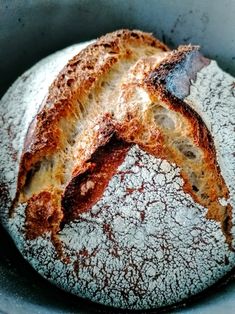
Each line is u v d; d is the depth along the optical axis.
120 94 0.22
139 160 0.22
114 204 0.22
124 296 0.22
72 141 0.23
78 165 0.22
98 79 0.23
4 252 0.24
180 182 0.22
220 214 0.22
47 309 0.22
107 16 0.27
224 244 0.23
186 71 0.23
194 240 0.22
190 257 0.22
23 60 0.27
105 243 0.22
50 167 0.23
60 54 0.25
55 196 0.22
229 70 0.27
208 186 0.22
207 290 0.23
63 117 0.22
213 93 0.24
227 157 0.23
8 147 0.24
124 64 0.24
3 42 0.26
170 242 0.22
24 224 0.23
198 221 0.22
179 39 0.27
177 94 0.22
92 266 0.22
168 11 0.26
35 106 0.24
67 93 0.23
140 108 0.22
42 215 0.22
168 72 0.22
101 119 0.22
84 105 0.23
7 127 0.24
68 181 0.22
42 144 0.22
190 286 0.23
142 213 0.22
